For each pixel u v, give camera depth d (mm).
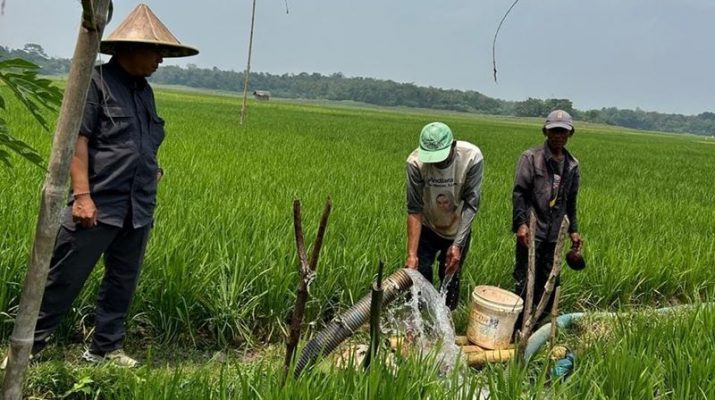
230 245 5430
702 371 3688
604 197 11695
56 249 3709
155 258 4910
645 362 3779
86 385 3594
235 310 4785
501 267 6285
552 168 5117
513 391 3287
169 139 15516
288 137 21312
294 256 5309
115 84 3664
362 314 3496
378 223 7148
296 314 2787
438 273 5715
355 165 14062
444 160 4402
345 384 3123
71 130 1840
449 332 3893
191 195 7645
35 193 6367
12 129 13258
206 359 4562
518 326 5211
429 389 3201
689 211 10930
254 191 8477
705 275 6875
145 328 4777
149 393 2969
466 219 4613
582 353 4324
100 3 1739
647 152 37312
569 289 6082
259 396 2912
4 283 4188
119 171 3686
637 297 6527
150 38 3578
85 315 4477
